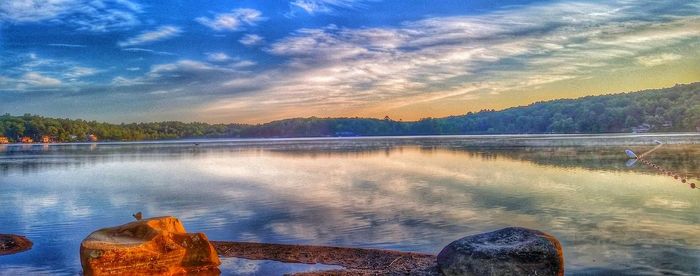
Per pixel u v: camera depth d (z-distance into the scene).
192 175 58.28
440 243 22.73
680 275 17.83
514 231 17.23
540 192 39.16
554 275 16.22
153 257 18.38
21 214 32.53
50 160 91.12
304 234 24.91
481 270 16.36
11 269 19.39
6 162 85.88
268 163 75.19
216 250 21.62
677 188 40.91
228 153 108.25
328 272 18.28
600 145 109.25
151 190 44.22
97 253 17.73
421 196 37.41
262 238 24.30
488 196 37.12
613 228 25.56
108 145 192.88
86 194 42.41
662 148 90.25
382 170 60.47
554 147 106.62
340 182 47.75
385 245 22.55
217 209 32.88
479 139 183.75
